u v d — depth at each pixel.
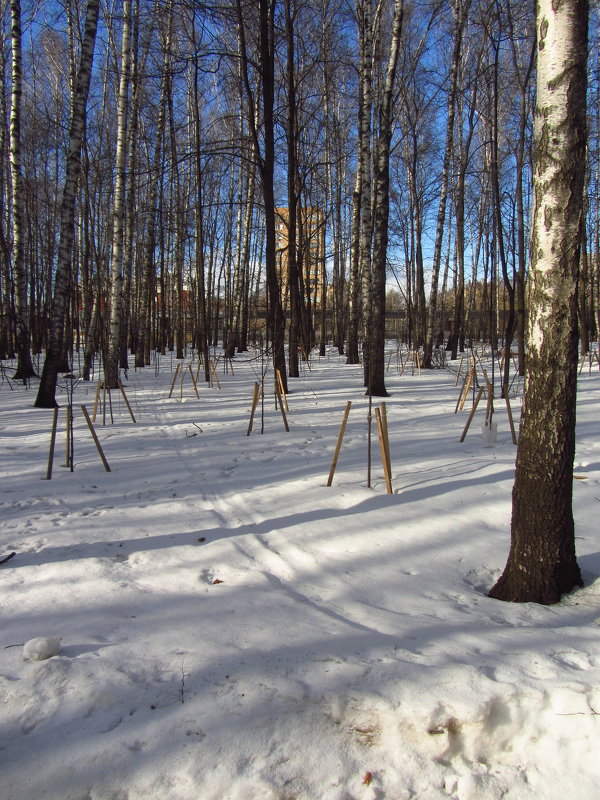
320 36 16.50
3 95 17.62
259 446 8.05
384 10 17.73
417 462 6.94
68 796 2.04
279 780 2.10
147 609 3.46
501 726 2.34
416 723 2.29
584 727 2.28
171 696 2.52
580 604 3.42
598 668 2.62
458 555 4.36
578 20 3.14
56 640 2.94
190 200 25.41
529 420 3.54
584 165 3.27
